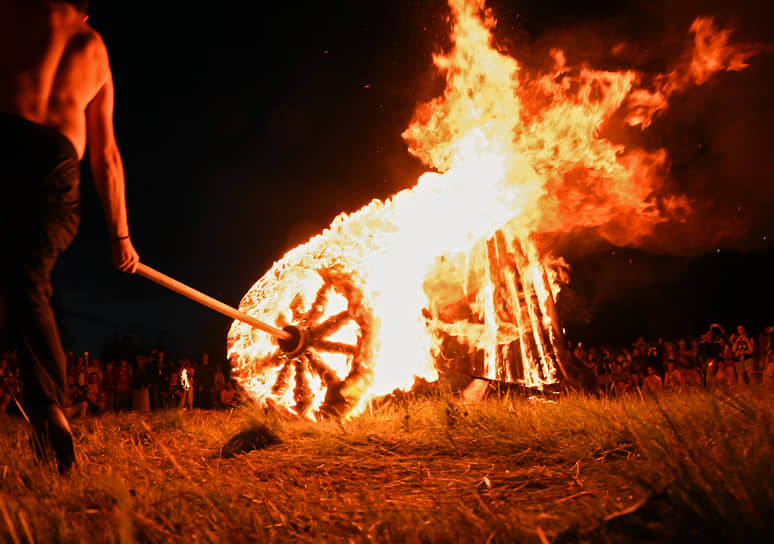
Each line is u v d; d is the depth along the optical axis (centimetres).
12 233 273
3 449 333
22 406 285
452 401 484
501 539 189
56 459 279
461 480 299
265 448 420
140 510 219
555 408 456
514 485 285
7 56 289
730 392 386
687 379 966
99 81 314
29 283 279
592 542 184
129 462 343
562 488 271
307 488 289
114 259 336
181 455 402
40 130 279
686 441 256
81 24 315
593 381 857
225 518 218
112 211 328
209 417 683
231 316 458
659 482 222
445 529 203
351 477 321
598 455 323
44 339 284
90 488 251
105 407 1208
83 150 302
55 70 296
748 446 251
